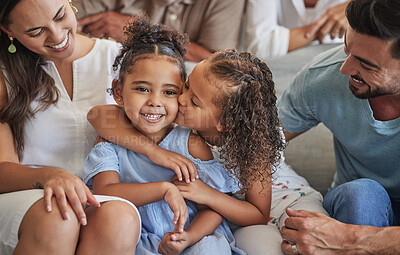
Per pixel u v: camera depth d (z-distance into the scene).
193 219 1.20
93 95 1.33
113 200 1.02
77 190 1.00
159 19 2.39
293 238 1.11
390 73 1.03
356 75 1.09
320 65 1.34
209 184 1.21
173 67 1.15
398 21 0.93
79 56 1.32
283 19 2.62
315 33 2.35
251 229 1.22
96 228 0.98
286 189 1.43
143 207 1.19
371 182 1.24
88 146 1.32
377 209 1.20
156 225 1.19
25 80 1.23
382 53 0.99
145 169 1.21
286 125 1.47
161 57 1.14
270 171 1.24
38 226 0.94
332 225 1.10
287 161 1.87
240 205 1.21
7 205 1.02
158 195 1.11
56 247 0.93
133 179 1.21
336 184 1.54
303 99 1.37
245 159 1.15
